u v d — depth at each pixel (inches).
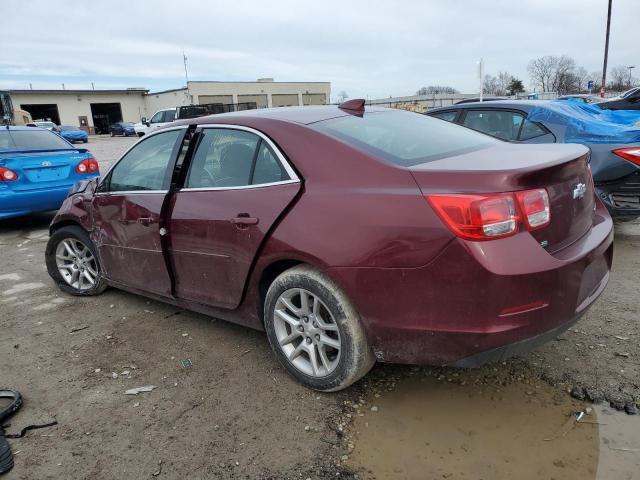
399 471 93.4
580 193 107.5
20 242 275.1
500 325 90.9
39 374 132.0
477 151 117.3
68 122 2305.6
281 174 115.2
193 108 973.8
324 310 112.7
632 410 105.5
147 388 122.7
